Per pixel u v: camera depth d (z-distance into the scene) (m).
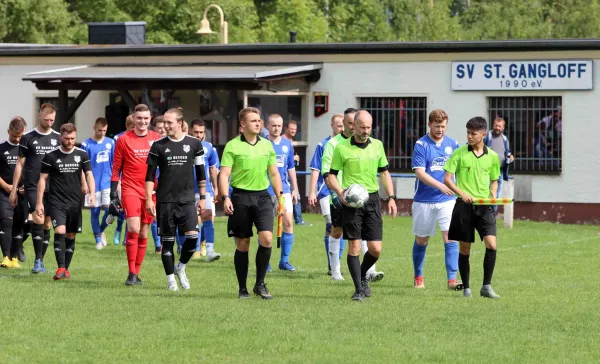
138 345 16.59
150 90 44.94
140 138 23.50
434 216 23.00
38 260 25.39
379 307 20.17
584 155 41.81
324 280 24.38
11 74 50.06
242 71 43.09
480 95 42.94
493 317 19.20
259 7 83.56
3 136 50.41
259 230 21.08
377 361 15.59
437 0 85.50
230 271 25.86
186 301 20.72
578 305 20.66
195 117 47.41
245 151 20.94
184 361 15.59
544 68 41.94
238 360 15.65
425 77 43.66
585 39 41.25
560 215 42.22
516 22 81.56
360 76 44.50
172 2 74.62
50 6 73.62
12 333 17.44
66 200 24.27
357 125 21.14
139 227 23.23
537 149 42.53
